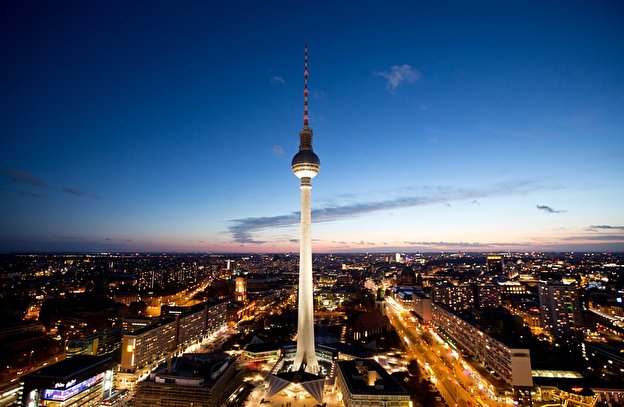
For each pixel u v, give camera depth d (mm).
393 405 184000
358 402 185250
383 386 191375
